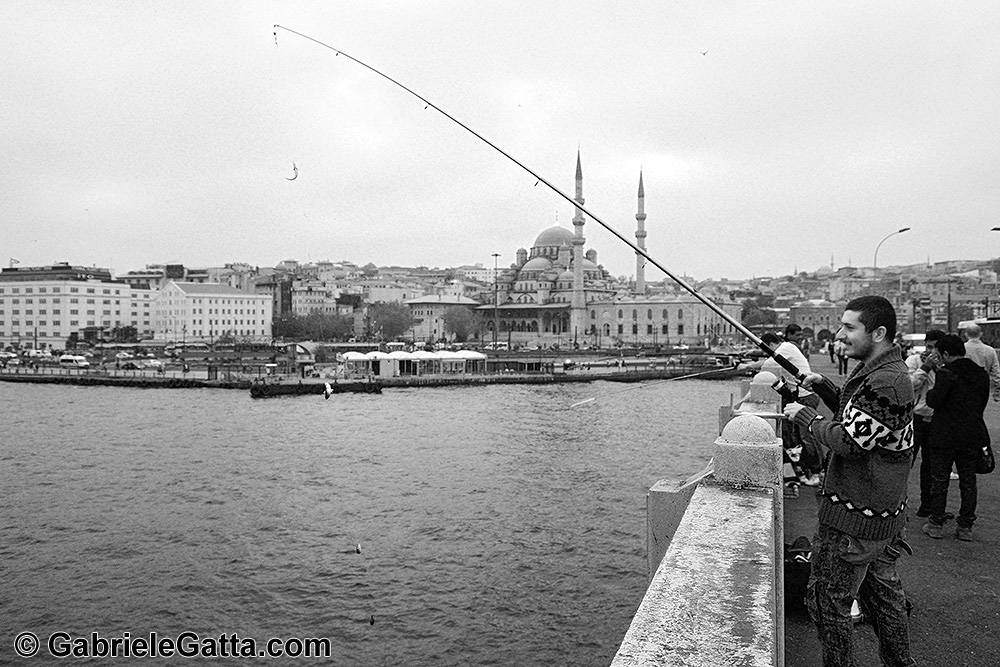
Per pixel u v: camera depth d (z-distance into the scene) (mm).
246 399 63438
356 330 176000
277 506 24812
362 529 21812
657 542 5230
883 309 4316
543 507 23688
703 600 2936
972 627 5996
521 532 20969
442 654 13898
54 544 20953
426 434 40594
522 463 31203
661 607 2904
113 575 18422
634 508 23359
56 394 69375
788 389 5559
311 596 16797
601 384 77875
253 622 15633
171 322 157125
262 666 13797
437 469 30359
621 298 152000
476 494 25703
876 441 4121
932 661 5473
